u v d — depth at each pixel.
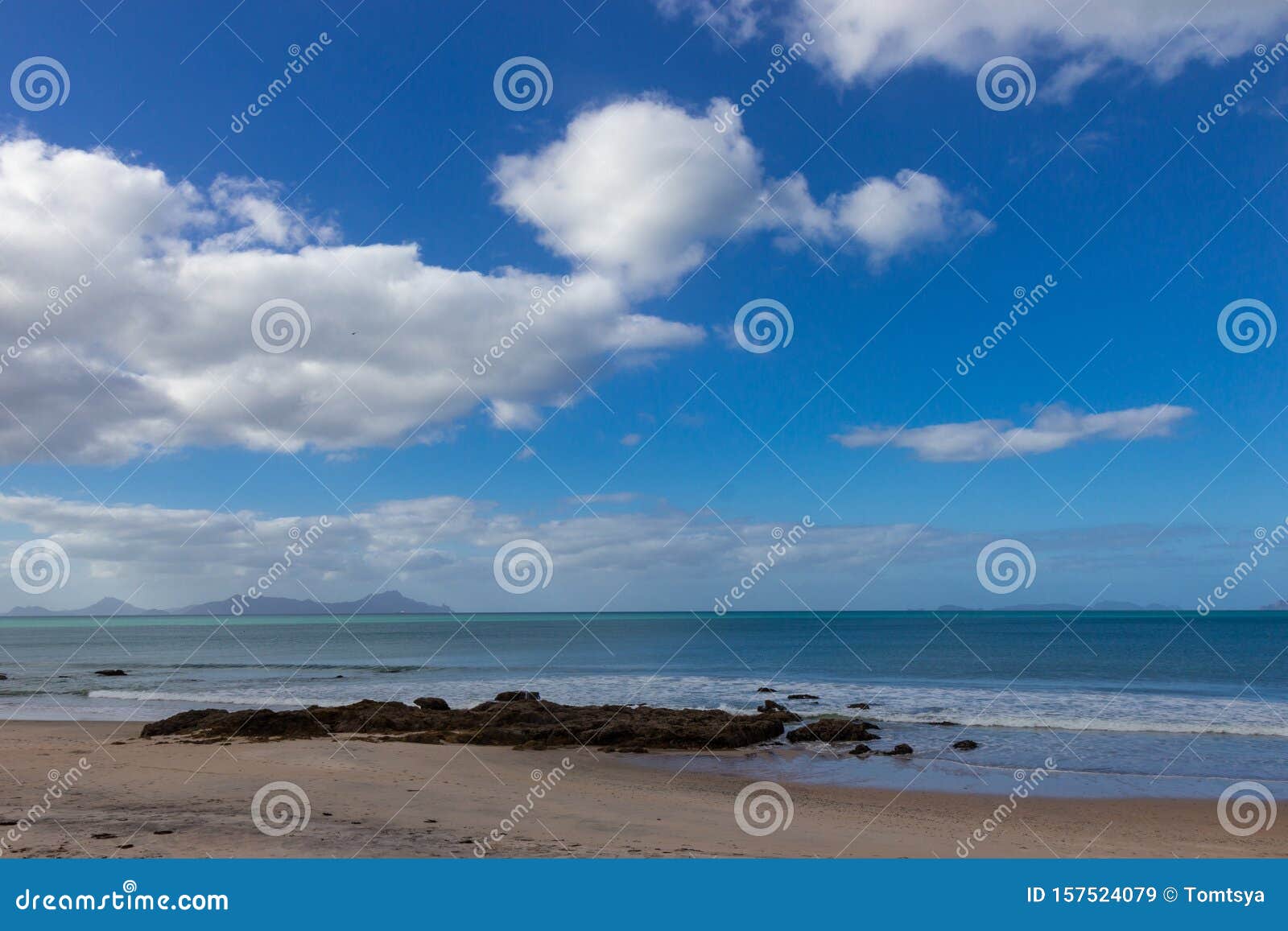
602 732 24.64
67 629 174.62
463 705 35.09
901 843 13.73
